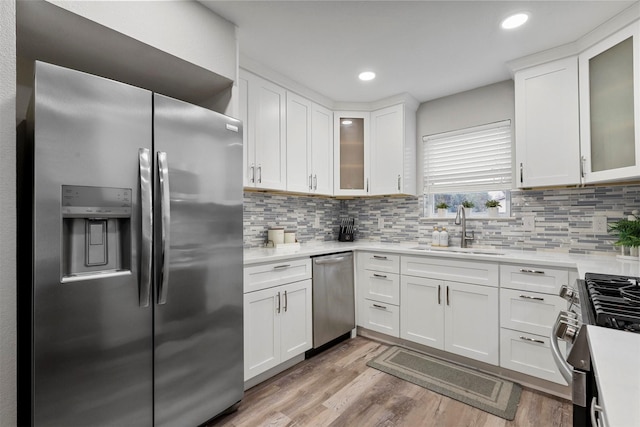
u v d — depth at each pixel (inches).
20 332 51.4
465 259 89.7
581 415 31.6
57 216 44.1
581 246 90.4
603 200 87.0
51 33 55.0
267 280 82.9
